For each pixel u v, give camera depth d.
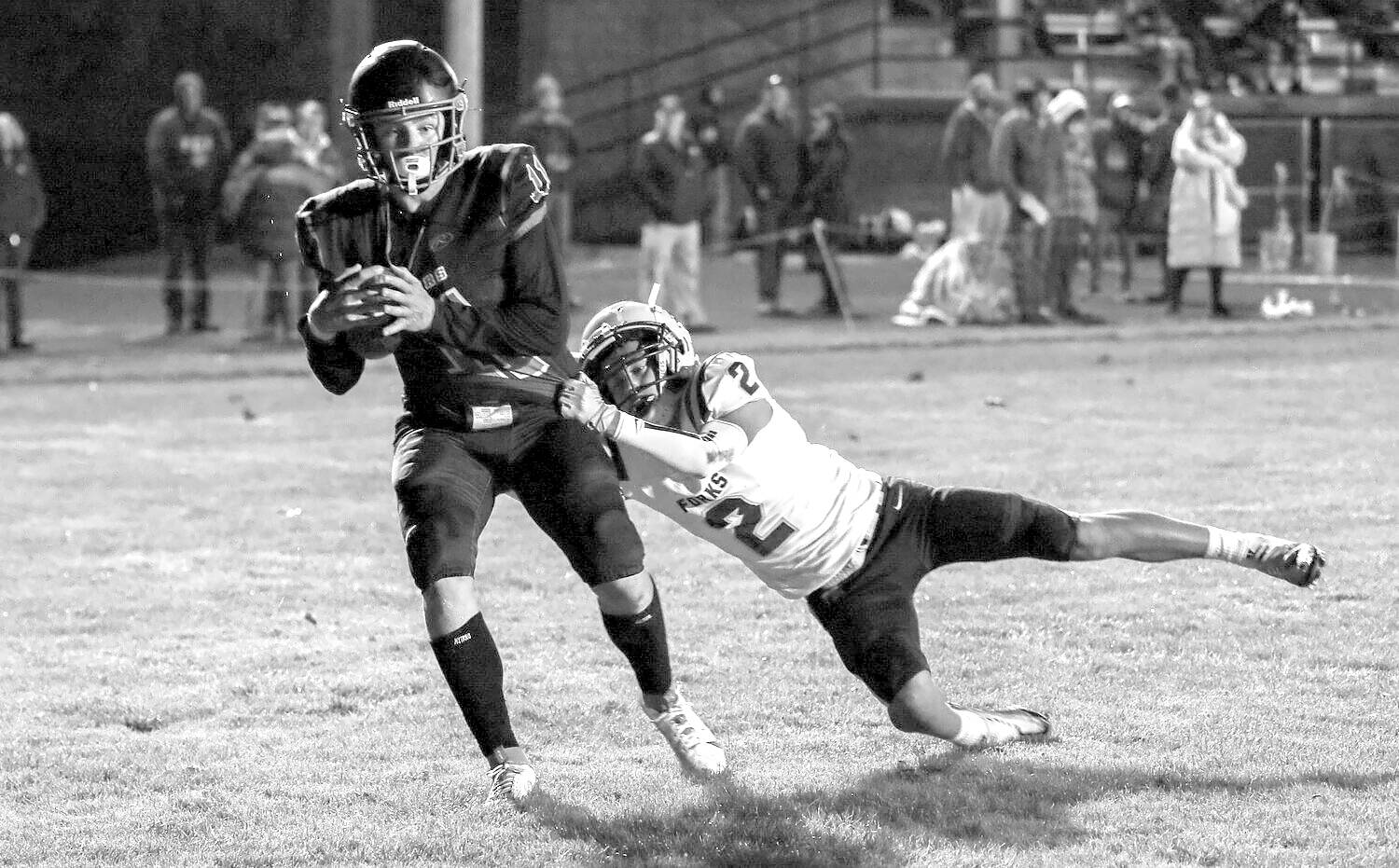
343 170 67.12
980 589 26.31
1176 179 68.50
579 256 94.12
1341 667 21.98
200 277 69.44
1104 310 72.75
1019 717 19.36
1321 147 95.62
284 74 106.06
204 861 16.25
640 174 65.62
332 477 37.41
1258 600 25.27
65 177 102.94
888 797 17.53
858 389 49.66
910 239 95.00
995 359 56.84
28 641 24.56
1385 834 16.22
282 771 18.89
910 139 95.75
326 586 27.75
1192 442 38.91
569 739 19.98
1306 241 84.38
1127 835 16.31
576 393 16.97
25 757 19.38
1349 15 104.75
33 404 50.31
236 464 39.19
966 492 18.12
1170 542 18.25
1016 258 67.12
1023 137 65.19
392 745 19.81
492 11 108.44
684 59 104.25
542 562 29.06
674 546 29.88
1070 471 35.25
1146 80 97.12
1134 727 19.70
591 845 16.53
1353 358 55.12
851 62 101.94
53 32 103.31
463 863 16.17
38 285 90.75
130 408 49.09
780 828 16.70
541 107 76.38
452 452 17.28
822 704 21.03
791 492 17.56
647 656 17.86
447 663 17.27
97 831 17.08
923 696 17.89
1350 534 28.97
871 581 17.92
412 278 16.59
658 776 18.53
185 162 67.19
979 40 101.38
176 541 31.19
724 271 91.94
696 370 17.80
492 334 17.14
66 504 34.66
